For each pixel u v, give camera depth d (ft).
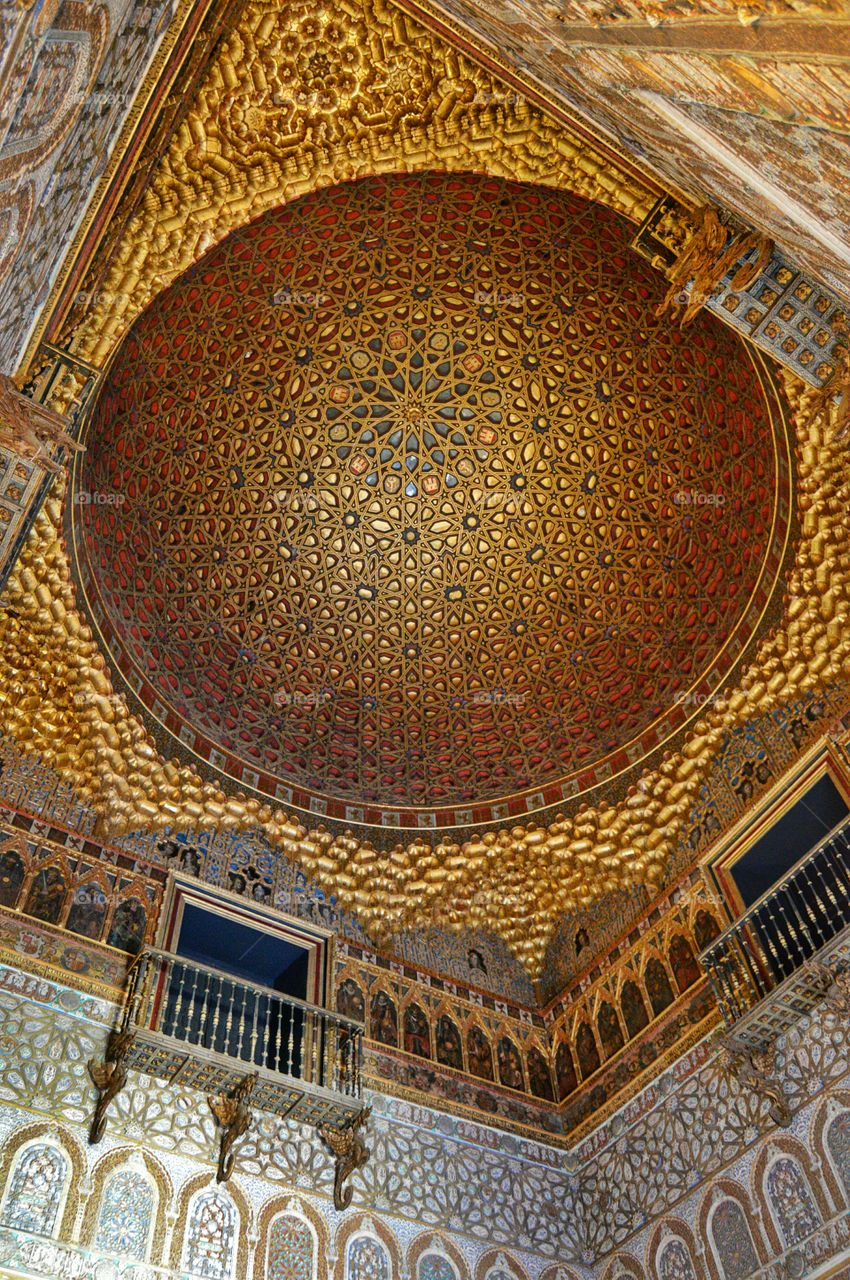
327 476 38.88
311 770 38.65
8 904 27.96
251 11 22.88
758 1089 27.89
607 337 35.81
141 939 29.99
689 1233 28.48
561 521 39.27
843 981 26.45
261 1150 27.81
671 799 35.86
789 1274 25.48
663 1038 32.63
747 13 8.83
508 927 38.68
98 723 32.22
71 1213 23.58
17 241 16.62
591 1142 33.09
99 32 14.82
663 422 36.37
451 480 39.45
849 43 8.08
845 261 16.61
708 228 23.67
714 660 35.73
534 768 39.86
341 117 25.17
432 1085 32.89
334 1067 30.71
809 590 31.73
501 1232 30.14
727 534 35.63
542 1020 37.50
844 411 25.17
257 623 39.14
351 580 40.11
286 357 36.37
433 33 23.84
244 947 33.40
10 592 29.37
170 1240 24.57
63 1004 27.07
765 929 29.89
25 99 12.37
